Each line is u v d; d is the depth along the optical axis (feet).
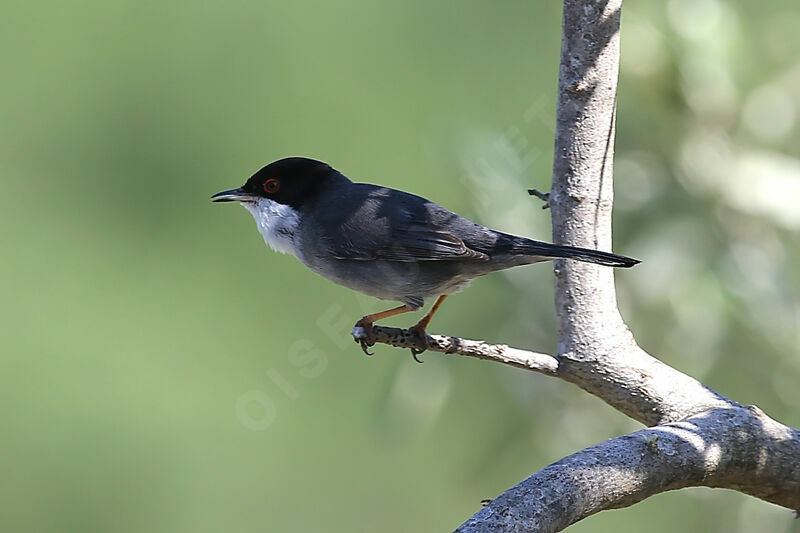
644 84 33.50
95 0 84.99
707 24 33.40
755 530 35.35
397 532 60.44
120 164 81.71
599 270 24.67
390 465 60.95
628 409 24.35
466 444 44.60
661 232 32.65
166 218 79.82
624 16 33.88
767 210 32.86
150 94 82.74
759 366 32.71
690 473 20.98
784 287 32.19
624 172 33.86
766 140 33.71
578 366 24.50
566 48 24.71
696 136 33.63
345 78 77.25
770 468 21.99
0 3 85.61
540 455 36.14
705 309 31.96
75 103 84.64
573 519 19.02
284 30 80.33
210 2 82.53
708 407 23.35
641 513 50.24
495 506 18.42
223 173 80.02
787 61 34.30
